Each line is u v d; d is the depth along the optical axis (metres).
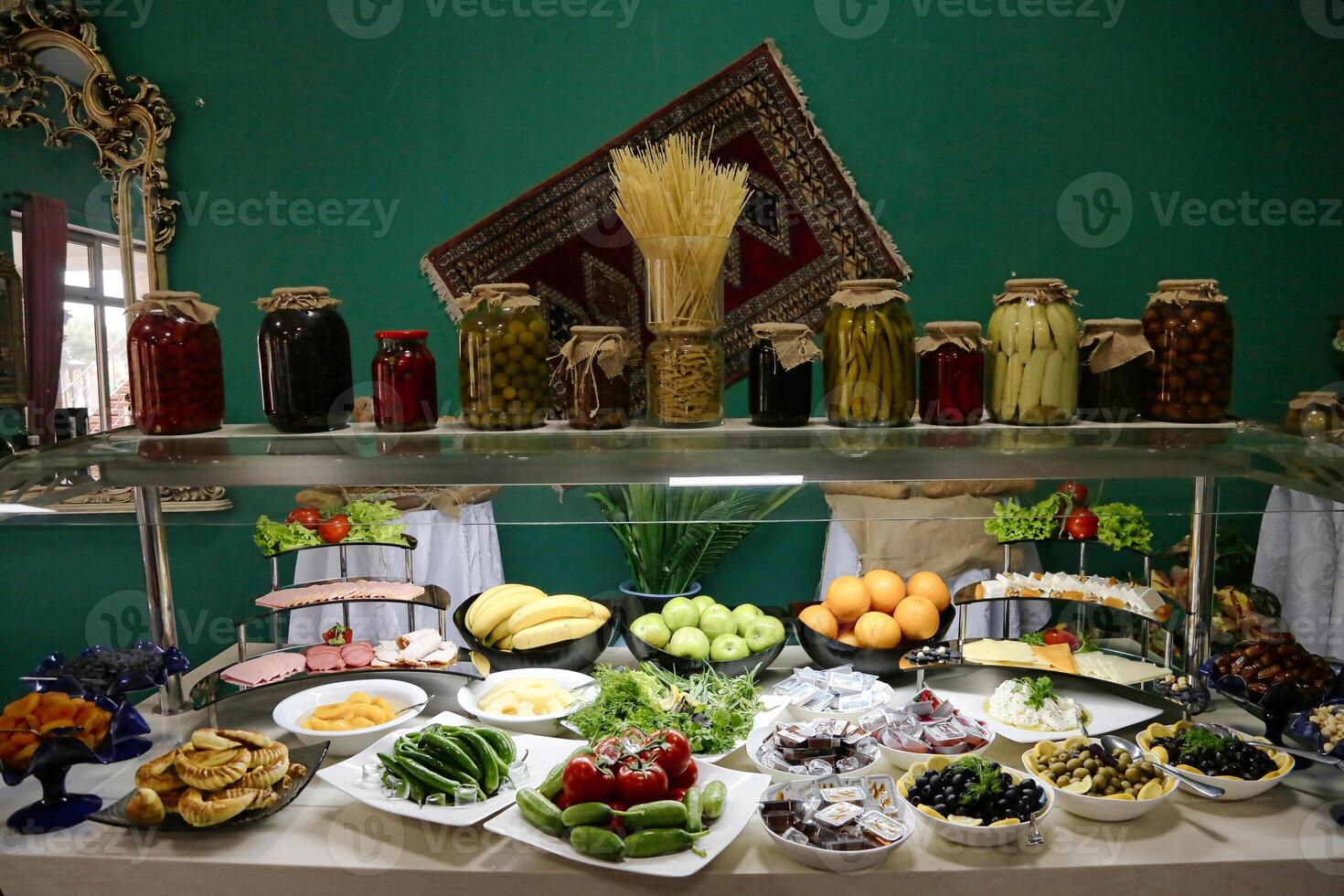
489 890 1.24
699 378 1.46
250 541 2.62
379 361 1.46
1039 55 2.73
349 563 1.84
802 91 2.73
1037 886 1.24
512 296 1.47
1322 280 2.80
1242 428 1.45
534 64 2.73
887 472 1.42
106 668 1.58
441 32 2.73
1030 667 1.76
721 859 1.27
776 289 2.81
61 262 2.66
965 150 2.76
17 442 2.61
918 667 1.77
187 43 2.71
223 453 1.41
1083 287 2.80
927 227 2.79
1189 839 1.29
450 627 2.12
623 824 1.29
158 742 1.60
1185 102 2.74
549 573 2.88
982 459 1.42
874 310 1.44
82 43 2.64
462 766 1.39
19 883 1.27
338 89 2.74
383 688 1.73
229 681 1.74
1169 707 1.63
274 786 1.39
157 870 1.26
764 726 1.61
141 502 1.49
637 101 2.74
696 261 1.44
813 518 1.53
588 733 1.56
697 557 2.79
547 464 1.40
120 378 2.75
